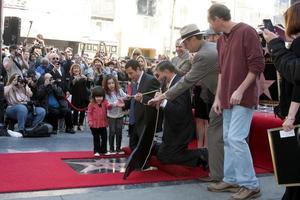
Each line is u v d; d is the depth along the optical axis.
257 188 4.38
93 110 6.32
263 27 3.39
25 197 4.27
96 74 11.05
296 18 3.01
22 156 6.12
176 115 5.26
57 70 9.20
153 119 5.22
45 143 7.33
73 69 9.24
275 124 5.55
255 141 5.85
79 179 4.97
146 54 28.89
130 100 6.40
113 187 4.75
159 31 29.19
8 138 7.68
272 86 5.75
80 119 9.23
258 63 4.08
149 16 28.81
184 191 4.64
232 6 30.97
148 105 5.11
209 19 4.32
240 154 4.23
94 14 27.14
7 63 9.51
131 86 6.44
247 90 4.16
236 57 4.19
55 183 4.75
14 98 8.16
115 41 27.36
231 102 4.12
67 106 8.66
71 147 7.04
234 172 4.52
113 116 6.48
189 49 4.88
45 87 8.39
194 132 5.46
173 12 27.86
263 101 5.93
